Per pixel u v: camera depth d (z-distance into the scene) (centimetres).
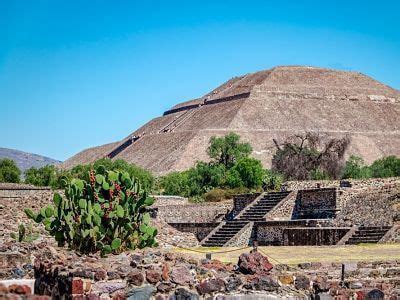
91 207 2698
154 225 4872
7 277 2278
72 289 1761
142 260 1902
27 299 1462
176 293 1802
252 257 1972
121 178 2788
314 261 3098
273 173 11744
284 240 5475
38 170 11525
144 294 1791
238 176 10956
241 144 15225
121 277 1806
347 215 5700
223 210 7581
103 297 1778
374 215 5416
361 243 4753
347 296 2045
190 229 6694
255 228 6047
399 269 2725
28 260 2480
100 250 2677
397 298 2223
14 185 7244
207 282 1834
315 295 1967
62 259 2105
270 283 1895
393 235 4703
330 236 5112
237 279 1864
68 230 2783
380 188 5884
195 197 10206
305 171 12850
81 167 11712
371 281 2528
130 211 2788
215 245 6088
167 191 11469
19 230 3578
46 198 4897
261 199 6962
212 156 15088
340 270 2734
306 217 6384
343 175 12581
